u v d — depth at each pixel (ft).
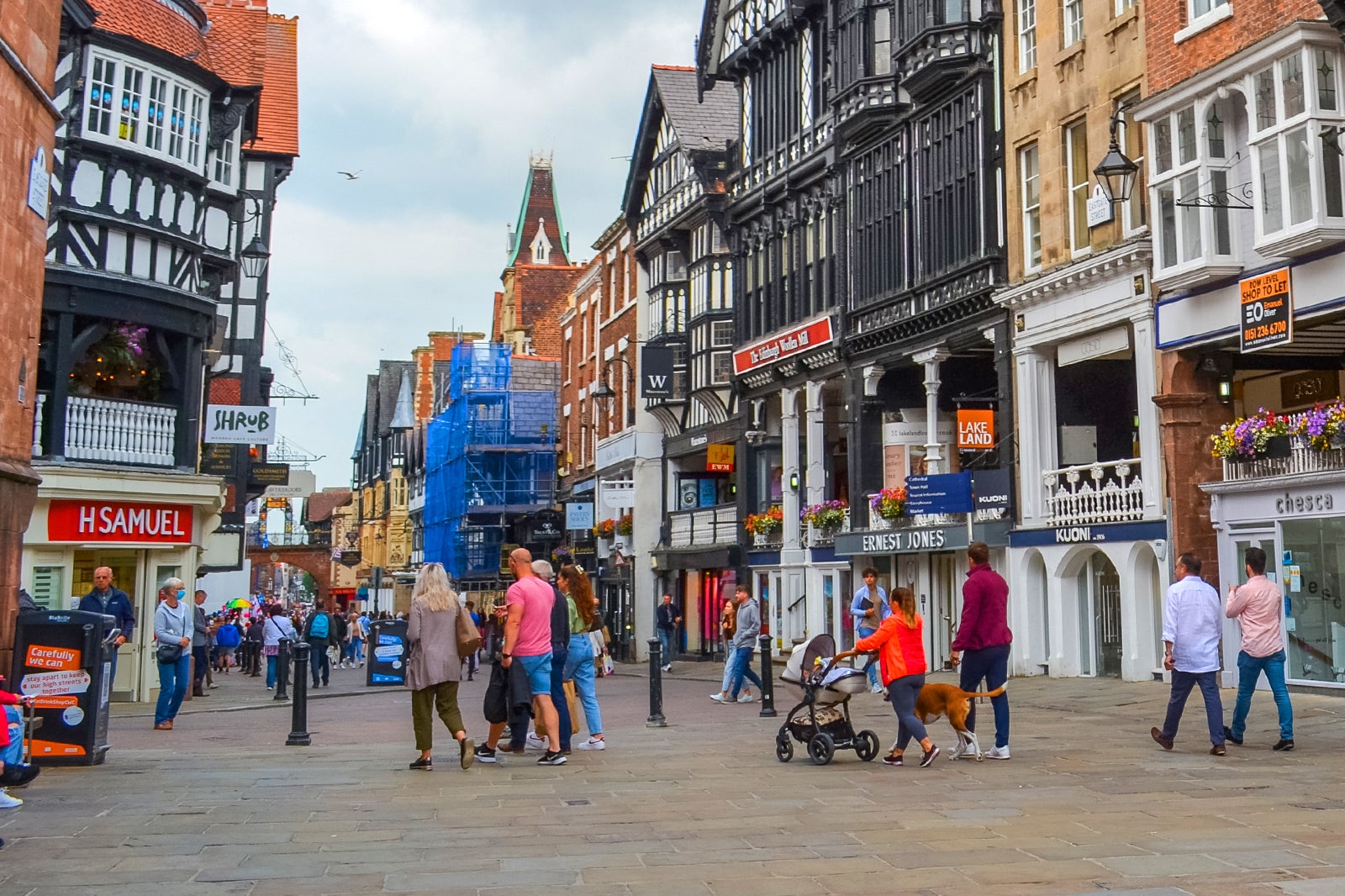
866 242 87.04
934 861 21.09
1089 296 63.87
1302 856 20.94
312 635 85.92
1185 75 57.00
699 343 113.29
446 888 19.43
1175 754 35.58
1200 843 22.18
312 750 40.75
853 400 88.28
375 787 30.73
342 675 105.81
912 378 87.92
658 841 23.21
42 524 67.05
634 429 127.24
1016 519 69.77
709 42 110.63
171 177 73.82
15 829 24.86
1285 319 50.78
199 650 76.02
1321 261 49.60
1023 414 69.36
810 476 95.45
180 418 74.79
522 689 34.71
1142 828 23.76
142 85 71.97
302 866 21.17
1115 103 62.75
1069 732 42.63
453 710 34.45
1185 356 57.98
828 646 35.58
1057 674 65.57
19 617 35.42
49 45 43.57
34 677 35.32
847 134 88.02
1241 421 55.16
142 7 73.82
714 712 56.49
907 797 28.25
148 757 38.19
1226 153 54.44
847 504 90.63
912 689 34.19
